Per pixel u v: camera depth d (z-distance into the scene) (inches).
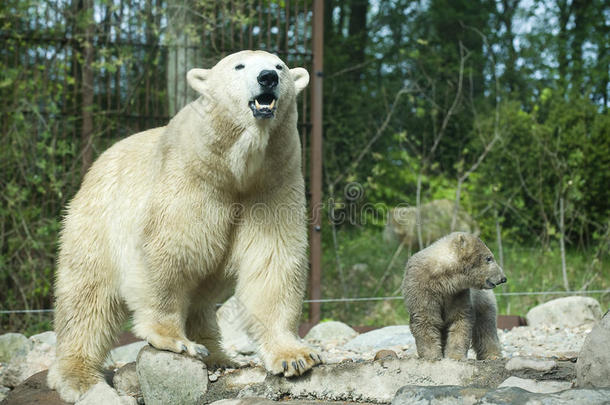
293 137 205.0
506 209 534.3
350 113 628.1
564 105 573.9
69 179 395.9
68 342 230.4
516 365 178.7
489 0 737.0
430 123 642.2
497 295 450.6
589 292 438.3
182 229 203.2
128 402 203.9
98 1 386.9
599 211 537.3
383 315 466.6
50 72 419.5
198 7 390.0
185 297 213.2
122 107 421.4
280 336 202.4
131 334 356.8
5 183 387.5
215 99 197.0
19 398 229.3
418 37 705.6
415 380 184.2
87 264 228.7
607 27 717.9
